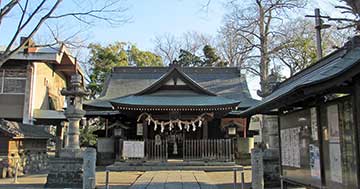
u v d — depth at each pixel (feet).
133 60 146.30
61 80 108.88
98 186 47.62
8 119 84.07
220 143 74.38
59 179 49.24
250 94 97.96
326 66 27.25
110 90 99.60
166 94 83.46
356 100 20.95
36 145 77.25
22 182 54.08
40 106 91.20
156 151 74.43
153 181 51.13
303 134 29.84
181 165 70.38
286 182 37.65
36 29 27.96
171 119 77.30
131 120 89.45
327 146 25.26
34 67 86.84
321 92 23.09
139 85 102.63
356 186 21.24
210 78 104.88
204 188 44.55
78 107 52.49
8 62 85.15
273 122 51.98
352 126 21.72
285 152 34.76
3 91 84.99
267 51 102.22
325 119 25.55
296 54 110.22
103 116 88.33
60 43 34.22
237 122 88.48
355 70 18.94
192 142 74.95
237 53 116.06
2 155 62.85
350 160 21.98
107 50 131.44
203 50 148.46
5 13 26.12
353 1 16.08
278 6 97.55
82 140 106.83
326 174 25.36
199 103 75.72
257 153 40.37
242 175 38.06
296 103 30.50
